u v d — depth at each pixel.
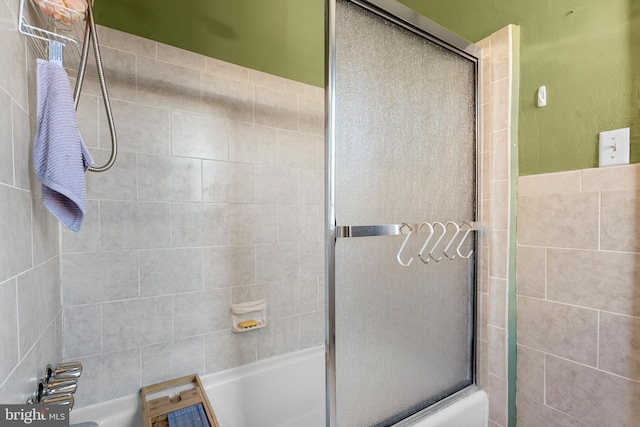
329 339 0.90
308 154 1.78
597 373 1.04
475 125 1.32
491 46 1.30
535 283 1.20
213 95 1.48
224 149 1.52
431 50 1.17
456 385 1.29
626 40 0.96
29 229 0.74
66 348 1.19
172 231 1.39
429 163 1.17
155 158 1.35
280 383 1.61
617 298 0.99
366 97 0.98
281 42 1.67
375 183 1.00
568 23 1.09
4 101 0.59
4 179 0.58
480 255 1.34
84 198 0.71
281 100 1.68
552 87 1.14
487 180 1.32
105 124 1.24
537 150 1.19
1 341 0.56
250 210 1.59
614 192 0.99
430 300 1.19
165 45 1.36
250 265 1.60
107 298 1.26
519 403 1.26
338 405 0.93
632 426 0.96
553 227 1.14
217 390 1.43
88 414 1.20
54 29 0.94
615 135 0.98
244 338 1.59
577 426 1.09
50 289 0.99
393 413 1.08
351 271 0.96
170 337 1.40
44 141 0.67
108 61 1.25
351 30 0.94
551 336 1.16
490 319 1.31
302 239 1.76
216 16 1.47
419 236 1.14
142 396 1.27
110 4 1.25
